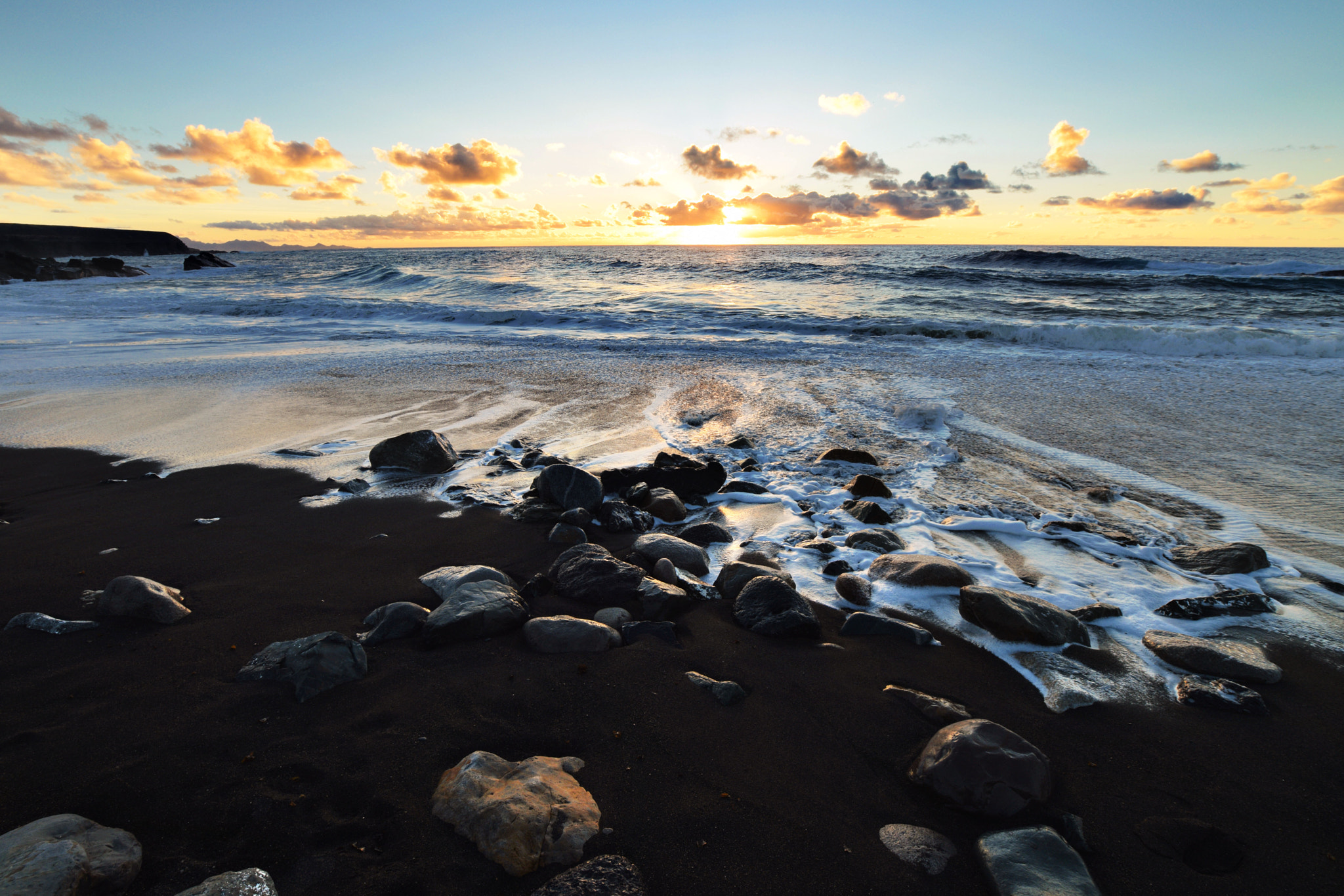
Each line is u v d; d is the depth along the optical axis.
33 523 4.35
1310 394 8.15
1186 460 5.82
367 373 9.48
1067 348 11.99
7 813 1.99
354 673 2.75
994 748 2.27
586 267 38.19
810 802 2.18
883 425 7.05
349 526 4.41
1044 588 3.76
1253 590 3.67
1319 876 1.94
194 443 6.20
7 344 11.83
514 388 8.67
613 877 1.85
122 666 2.78
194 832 1.96
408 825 1.99
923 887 1.88
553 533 4.21
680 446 6.41
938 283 24.73
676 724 2.54
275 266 50.16
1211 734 2.56
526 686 2.72
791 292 22.50
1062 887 1.82
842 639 3.23
